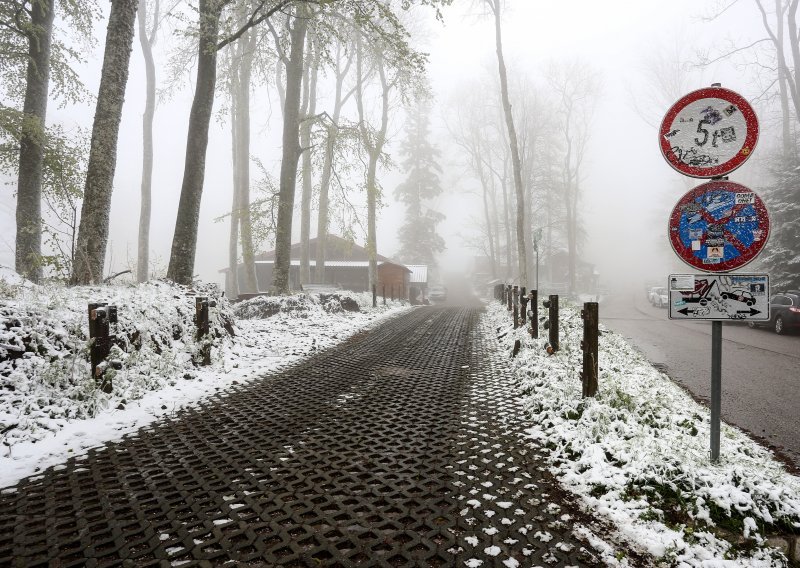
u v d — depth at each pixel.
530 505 3.10
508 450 4.08
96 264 9.10
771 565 2.58
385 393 6.00
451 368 7.61
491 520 2.89
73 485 3.29
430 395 5.91
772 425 5.41
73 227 9.59
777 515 2.95
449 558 2.48
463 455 3.95
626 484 3.32
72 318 5.59
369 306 19.33
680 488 3.24
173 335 7.23
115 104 9.40
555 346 7.43
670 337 14.37
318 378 6.82
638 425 4.35
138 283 8.55
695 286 3.57
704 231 3.54
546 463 3.80
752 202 3.42
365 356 8.64
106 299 6.54
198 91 10.54
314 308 14.42
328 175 20.02
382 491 3.26
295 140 16.73
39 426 4.26
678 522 2.94
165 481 3.38
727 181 3.47
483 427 4.69
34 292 5.95
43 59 12.34
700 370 8.87
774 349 11.71
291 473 3.53
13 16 12.06
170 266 10.22
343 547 2.58
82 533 2.68
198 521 2.81
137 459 3.78
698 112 3.54
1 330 4.78
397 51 12.34
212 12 10.63
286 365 7.71
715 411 3.57
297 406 5.39
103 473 3.50
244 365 7.53
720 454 3.71
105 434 4.33
